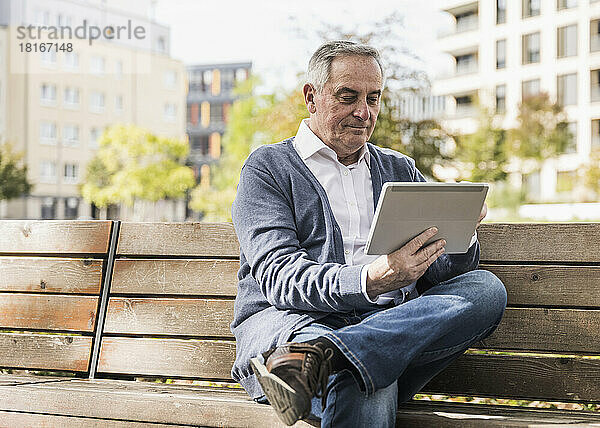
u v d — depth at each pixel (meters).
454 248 2.21
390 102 10.73
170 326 2.75
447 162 11.18
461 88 37.62
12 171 37.88
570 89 34.66
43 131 45.88
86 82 47.81
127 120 50.25
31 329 2.88
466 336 2.15
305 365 1.92
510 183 28.11
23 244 2.96
